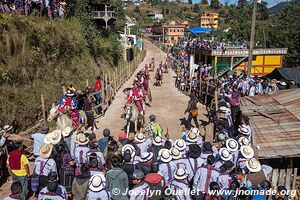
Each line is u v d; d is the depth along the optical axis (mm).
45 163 7746
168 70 44625
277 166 9172
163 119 18156
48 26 18984
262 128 9844
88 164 7262
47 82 17047
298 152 8531
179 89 28234
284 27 55375
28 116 14289
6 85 14031
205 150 7543
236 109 12469
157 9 182375
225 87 18000
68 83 19047
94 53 27203
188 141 9070
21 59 15578
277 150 8695
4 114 13000
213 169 6832
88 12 29031
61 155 8297
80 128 12555
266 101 11961
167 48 71062
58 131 9195
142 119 14930
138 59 51188
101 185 6465
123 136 9492
